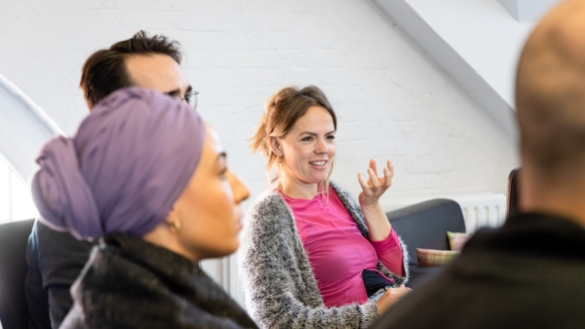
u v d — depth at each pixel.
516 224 0.71
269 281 2.01
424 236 3.23
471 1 3.72
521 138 0.72
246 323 1.04
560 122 0.67
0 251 1.86
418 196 3.88
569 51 0.67
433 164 3.90
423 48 3.82
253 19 3.47
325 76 3.64
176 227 0.99
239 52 3.46
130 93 1.00
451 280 0.75
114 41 3.24
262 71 3.50
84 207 0.95
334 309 2.03
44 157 0.98
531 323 0.66
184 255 1.02
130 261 0.96
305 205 2.31
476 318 0.69
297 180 2.32
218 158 1.03
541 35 0.70
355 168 3.73
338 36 3.64
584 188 0.68
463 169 3.96
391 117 3.79
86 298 0.96
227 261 3.34
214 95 3.43
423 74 3.84
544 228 0.68
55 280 1.57
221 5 3.41
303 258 2.12
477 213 3.84
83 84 1.85
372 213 2.41
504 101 3.83
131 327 0.92
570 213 0.69
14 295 1.85
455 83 3.91
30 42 3.12
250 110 3.49
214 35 3.41
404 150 3.83
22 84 3.12
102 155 0.96
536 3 3.69
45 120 3.17
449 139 3.92
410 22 3.70
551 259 0.69
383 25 3.73
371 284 2.30
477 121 3.97
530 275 0.68
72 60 3.18
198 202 1.00
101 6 3.21
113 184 0.95
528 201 0.73
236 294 3.35
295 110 2.28
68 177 0.95
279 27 3.52
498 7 3.75
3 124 3.14
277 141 2.34
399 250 2.42
